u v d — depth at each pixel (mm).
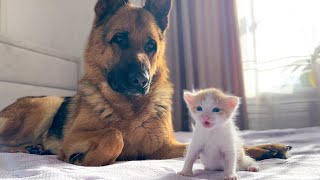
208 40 1574
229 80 1537
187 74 1566
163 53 773
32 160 577
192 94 456
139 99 674
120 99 661
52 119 875
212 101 431
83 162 566
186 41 1574
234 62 1520
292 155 655
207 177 427
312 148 738
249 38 1532
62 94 1267
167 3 784
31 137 867
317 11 1418
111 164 563
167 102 727
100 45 712
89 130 660
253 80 1523
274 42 1490
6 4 1235
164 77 752
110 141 572
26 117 865
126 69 657
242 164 481
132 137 668
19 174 433
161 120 699
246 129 1453
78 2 1525
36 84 1142
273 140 922
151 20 743
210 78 1563
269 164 535
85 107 682
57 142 775
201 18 1588
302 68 1439
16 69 1055
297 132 1079
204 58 1577
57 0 1446
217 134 435
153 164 502
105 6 735
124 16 718
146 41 715
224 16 1558
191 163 440
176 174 426
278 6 1483
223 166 455
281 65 1475
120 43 700
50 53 1220
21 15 1294
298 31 1445
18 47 1073
